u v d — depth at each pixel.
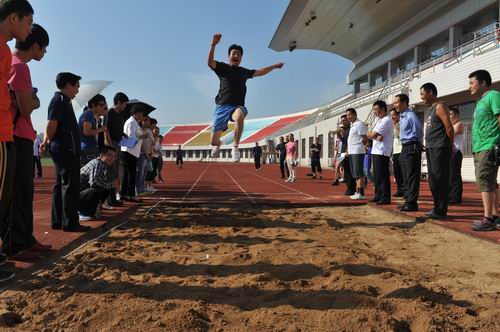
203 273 3.75
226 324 2.67
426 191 11.86
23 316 2.75
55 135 5.05
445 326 2.63
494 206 5.57
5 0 3.34
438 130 6.27
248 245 4.96
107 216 6.63
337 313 2.75
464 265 4.13
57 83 5.09
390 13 27.39
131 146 8.03
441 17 24.22
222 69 5.49
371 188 12.88
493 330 2.60
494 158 5.28
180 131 107.31
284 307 2.90
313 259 4.22
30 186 4.05
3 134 3.21
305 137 40.62
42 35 4.05
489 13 21.09
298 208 8.44
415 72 22.30
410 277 3.68
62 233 5.22
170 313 2.73
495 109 5.14
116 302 2.95
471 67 15.08
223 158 79.81
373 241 5.29
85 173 6.27
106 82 6.81
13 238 3.97
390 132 8.20
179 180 18.02
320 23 30.50
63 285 3.32
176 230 5.88
